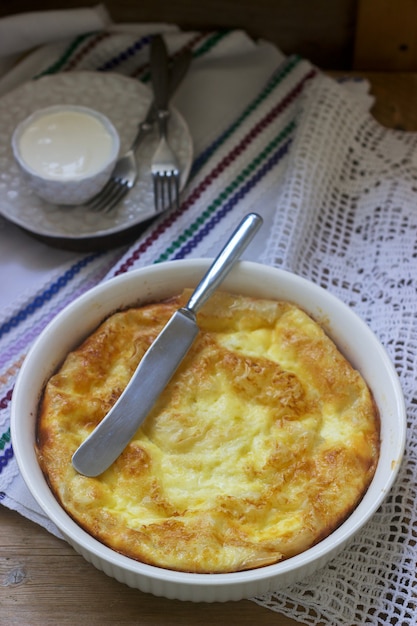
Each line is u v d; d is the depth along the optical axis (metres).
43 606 0.68
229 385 0.70
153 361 0.69
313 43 1.02
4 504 0.71
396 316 0.80
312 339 0.72
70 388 0.70
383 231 0.86
